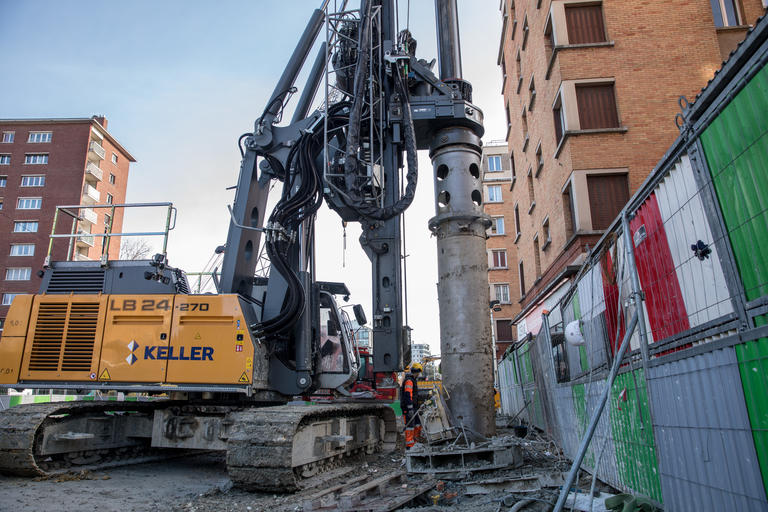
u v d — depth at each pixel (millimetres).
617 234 5523
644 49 16312
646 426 4828
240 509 6188
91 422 8805
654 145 15594
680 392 3982
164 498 6766
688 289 4074
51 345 8672
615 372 4375
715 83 3408
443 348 8375
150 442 9758
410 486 6547
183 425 8719
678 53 16172
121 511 6012
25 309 8852
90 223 55312
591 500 4270
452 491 6398
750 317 3215
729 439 3344
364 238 9469
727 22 17297
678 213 4164
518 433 11281
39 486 7348
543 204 19859
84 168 55094
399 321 9211
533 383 13570
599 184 15617
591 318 6828
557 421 9141
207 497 6836
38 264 52438
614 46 16406
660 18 16438
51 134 56156
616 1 16719
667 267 4430
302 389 8664
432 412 7859
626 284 5391
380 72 9109
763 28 2807
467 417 7953
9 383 8570
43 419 7926
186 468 9352
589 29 16828
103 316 8680
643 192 4785
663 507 4359
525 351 15281
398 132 8789
